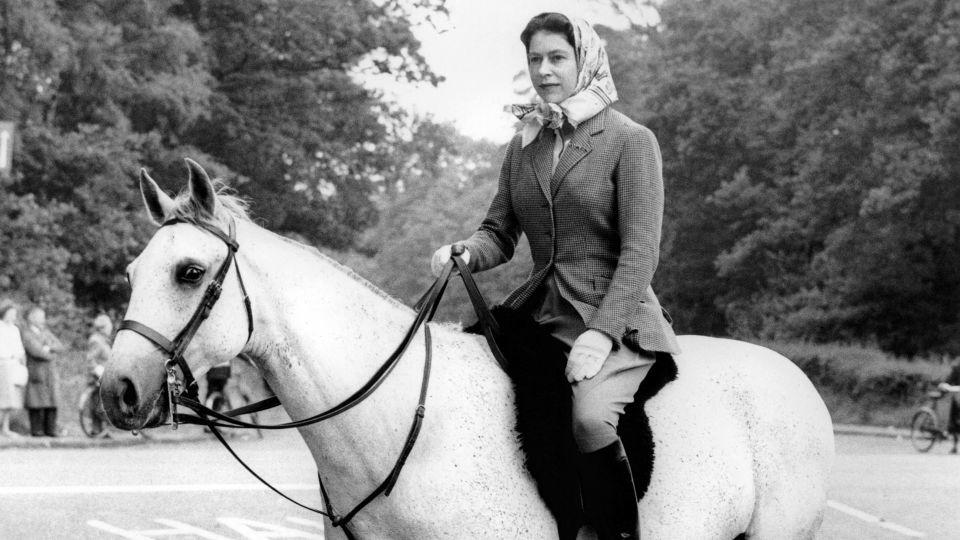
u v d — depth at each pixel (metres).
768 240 42.19
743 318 44.81
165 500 11.16
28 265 25.39
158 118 30.42
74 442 17.08
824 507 4.82
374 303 4.11
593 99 4.27
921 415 21.91
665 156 48.69
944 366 32.22
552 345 4.19
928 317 37.97
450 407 4.00
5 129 12.38
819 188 38.38
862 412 31.70
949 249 36.25
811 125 39.09
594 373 4.07
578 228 4.30
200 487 12.22
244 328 3.79
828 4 41.09
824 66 36.81
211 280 3.71
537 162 4.37
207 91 30.44
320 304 3.95
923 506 12.34
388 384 3.96
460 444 3.96
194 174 3.73
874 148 35.19
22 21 25.11
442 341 4.18
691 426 4.44
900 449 22.03
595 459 4.07
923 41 33.59
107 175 27.88
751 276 45.38
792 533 4.70
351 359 3.95
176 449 17.17
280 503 11.18
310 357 3.90
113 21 29.41
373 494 3.91
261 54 36.22
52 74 26.41
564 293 4.29
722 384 4.66
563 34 4.31
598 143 4.27
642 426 4.29
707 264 48.97
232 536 9.27
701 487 4.37
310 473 13.82
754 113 44.56
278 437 21.08
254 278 3.85
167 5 30.77
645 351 4.30
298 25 35.38
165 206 3.78
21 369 17.16
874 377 32.31
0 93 25.94
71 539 8.95
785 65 41.12
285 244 4.00
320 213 38.50
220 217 3.80
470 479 3.93
